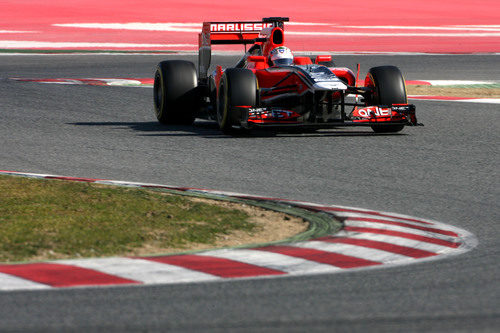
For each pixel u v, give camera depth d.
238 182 29.61
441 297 16.22
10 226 21.42
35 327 14.11
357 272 18.23
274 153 35.94
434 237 21.83
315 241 21.02
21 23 161.88
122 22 167.88
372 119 40.91
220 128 42.19
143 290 16.56
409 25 176.62
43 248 19.64
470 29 166.00
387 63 91.88
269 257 19.45
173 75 45.91
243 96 40.44
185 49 111.56
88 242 20.30
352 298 16.12
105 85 67.50
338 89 39.78
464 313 15.15
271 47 44.75
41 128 43.31
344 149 37.12
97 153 35.59
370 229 22.41
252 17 187.25
